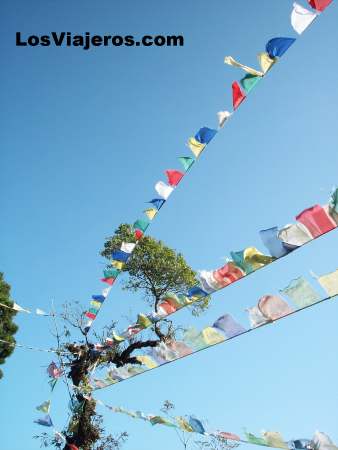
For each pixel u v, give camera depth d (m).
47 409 7.62
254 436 4.34
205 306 11.31
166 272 11.32
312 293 3.89
